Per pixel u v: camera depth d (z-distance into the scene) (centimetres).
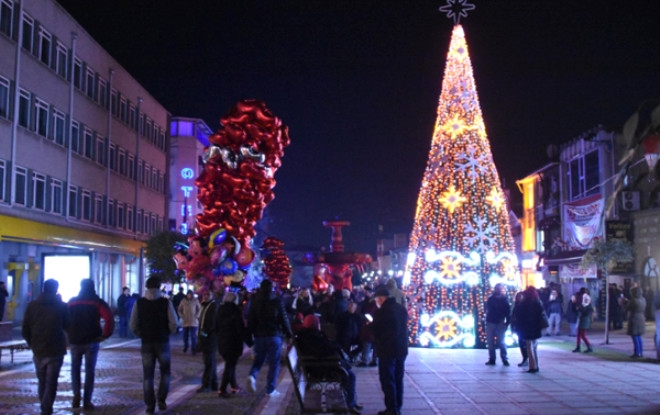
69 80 3247
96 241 3494
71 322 984
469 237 1961
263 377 1363
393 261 9412
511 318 1536
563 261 3525
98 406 1011
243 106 1393
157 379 1326
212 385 1170
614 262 2142
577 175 3666
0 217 2500
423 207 2048
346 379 865
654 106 650
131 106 4250
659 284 2791
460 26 2041
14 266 2719
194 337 1795
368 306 1614
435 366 1518
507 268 1998
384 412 940
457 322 1967
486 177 1995
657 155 643
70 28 3259
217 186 1413
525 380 1288
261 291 1127
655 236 2834
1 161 2578
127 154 4166
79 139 3394
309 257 4159
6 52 2614
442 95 2036
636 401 1054
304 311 2072
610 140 3291
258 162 1409
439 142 2027
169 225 5447
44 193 2975
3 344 1518
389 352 947
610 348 1919
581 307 1819
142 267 4469
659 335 1567
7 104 2631
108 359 1680
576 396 1102
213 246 1397
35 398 1071
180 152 5791
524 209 4681
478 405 1027
